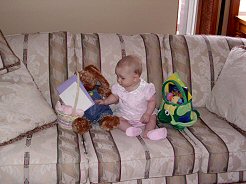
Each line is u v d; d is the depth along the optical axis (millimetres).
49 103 1936
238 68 1950
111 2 2494
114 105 2010
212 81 2088
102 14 2516
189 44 2100
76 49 1985
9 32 2434
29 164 1545
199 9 2801
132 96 1880
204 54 2092
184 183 1777
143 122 1875
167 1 2584
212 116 2023
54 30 2492
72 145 1678
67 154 1603
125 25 2588
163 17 2625
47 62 1914
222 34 2895
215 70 2090
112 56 1980
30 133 1709
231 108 1903
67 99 1810
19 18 2406
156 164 1658
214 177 1814
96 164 1594
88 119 1869
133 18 2578
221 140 1779
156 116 1964
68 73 1939
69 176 1573
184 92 1852
